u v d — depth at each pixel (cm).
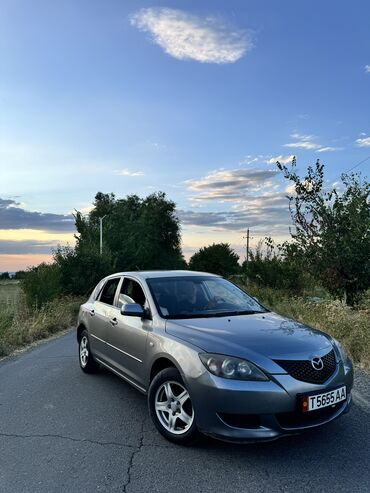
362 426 498
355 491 363
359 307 1213
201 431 419
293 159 1318
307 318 1159
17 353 974
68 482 384
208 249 6072
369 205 1234
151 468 407
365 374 713
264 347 427
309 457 423
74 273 2238
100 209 6669
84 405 590
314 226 1312
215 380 409
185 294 579
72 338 1191
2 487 377
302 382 409
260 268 2298
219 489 369
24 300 1717
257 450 440
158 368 504
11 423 526
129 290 632
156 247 6375
